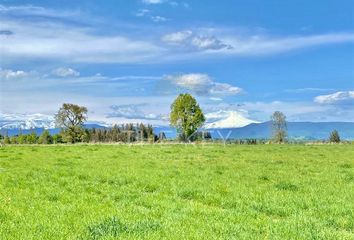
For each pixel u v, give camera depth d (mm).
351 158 50000
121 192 22141
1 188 22781
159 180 27359
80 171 32500
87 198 19859
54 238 12336
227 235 12883
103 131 167375
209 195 21250
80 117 148125
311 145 96438
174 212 16750
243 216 15914
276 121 126938
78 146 81375
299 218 15773
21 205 17609
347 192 22812
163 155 52688
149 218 15203
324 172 33469
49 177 28547
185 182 26422
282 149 71562
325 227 14352
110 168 35062
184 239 12297
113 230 13102
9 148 70875
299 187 24672
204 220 15125
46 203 18328
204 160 45375
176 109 127875
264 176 29625
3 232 13055
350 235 13250
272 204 18766
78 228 13469
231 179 28344
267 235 12930
